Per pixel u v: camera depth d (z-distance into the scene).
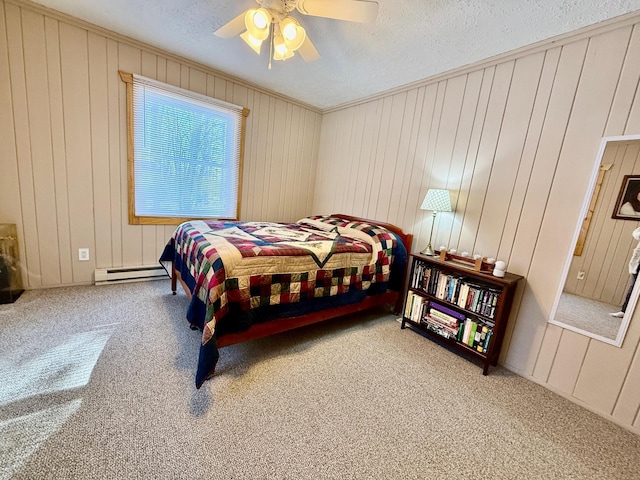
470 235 2.38
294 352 2.05
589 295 1.74
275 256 1.86
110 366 1.68
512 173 2.10
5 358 1.67
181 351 1.89
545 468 1.29
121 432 1.25
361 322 2.67
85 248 2.70
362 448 1.30
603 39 1.66
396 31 1.98
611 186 1.66
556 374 1.88
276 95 3.53
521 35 1.87
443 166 2.56
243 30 1.73
